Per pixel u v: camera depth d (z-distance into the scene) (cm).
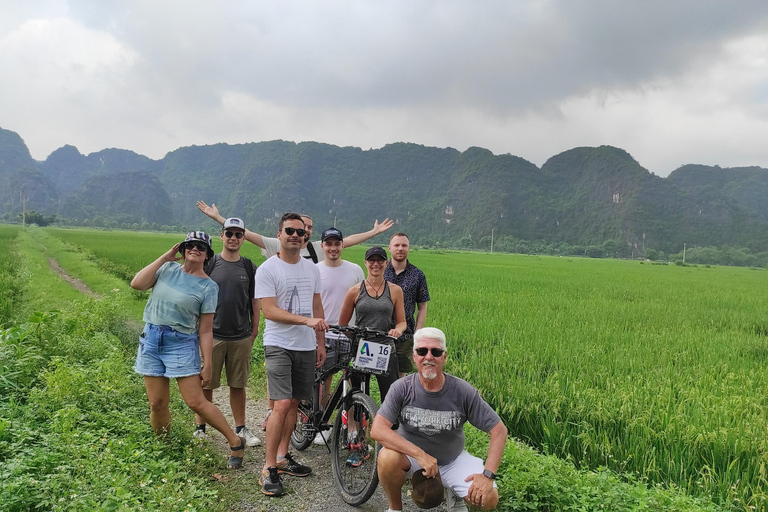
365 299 486
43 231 8669
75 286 1692
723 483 424
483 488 327
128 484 341
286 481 426
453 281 2302
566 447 514
